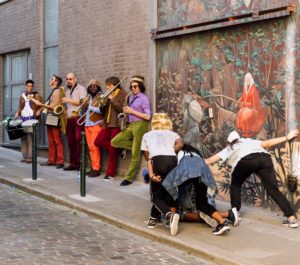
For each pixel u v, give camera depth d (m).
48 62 14.73
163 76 10.41
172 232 7.10
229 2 8.93
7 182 11.12
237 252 6.38
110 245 6.89
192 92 9.76
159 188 7.41
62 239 7.07
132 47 11.22
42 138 14.69
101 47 12.20
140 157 10.86
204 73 9.48
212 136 9.36
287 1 7.90
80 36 12.97
